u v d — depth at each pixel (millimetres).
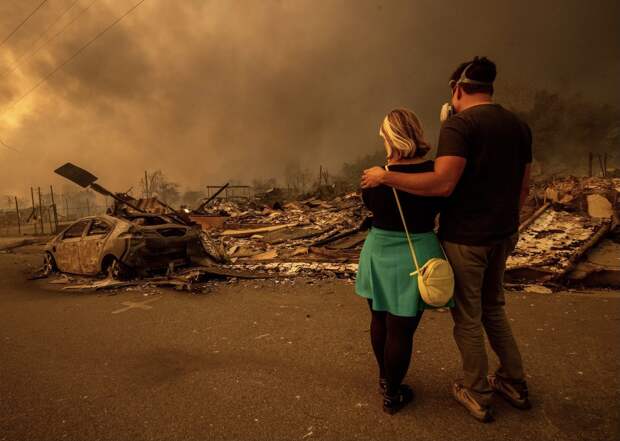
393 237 2391
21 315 5402
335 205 19297
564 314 4277
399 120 2393
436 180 2160
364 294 2568
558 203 12117
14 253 13719
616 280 5336
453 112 2516
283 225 14234
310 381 3039
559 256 6461
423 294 2227
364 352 3568
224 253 8531
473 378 2412
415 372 3098
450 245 2367
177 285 6301
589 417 2387
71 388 3098
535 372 2998
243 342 3963
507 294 5156
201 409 2693
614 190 11961
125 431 2469
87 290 6727
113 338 4266
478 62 2359
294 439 2309
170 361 3568
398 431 2338
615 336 3605
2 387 3160
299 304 5234
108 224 7648
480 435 2264
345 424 2434
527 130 2416
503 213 2279
